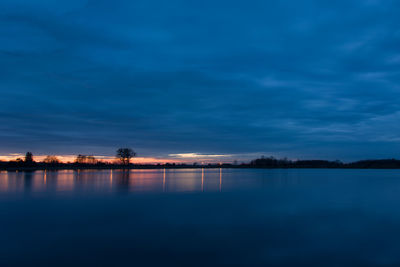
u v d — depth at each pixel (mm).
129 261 13820
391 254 15062
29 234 18141
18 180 65625
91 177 82125
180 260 13977
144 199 33781
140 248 15625
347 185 57562
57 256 14430
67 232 18656
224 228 19859
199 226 20422
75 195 37188
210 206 28781
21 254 14664
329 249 15727
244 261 13930
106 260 13930
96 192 40906
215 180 74125
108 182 61719
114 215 23922
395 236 18219
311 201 32938
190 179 78188
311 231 19297
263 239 17406
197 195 38031
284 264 13656
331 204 30719
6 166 190500
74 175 94438
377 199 35031
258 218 23188
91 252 15000
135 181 66562
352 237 18000
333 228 20156
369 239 17578
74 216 23531
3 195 36938
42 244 16203
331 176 104625
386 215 24688
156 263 13602
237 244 16406
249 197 36281
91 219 22438
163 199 34000
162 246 15984
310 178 88125
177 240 17062
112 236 17797
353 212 25984
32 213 24609
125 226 20250
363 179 82500
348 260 14203
